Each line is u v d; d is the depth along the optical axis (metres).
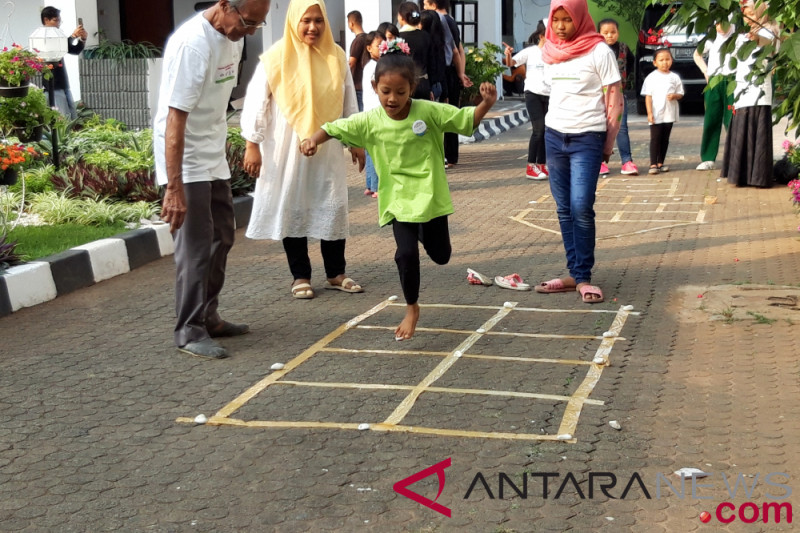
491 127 16.94
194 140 5.32
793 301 6.24
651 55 19.53
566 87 6.48
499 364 5.23
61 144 10.63
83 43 13.05
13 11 14.87
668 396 4.70
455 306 6.41
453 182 11.58
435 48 11.10
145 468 4.01
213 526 3.52
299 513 3.60
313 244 8.34
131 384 5.01
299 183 6.56
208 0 18.03
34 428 4.44
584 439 4.20
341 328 5.95
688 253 7.70
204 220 5.41
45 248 7.27
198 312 5.49
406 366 5.22
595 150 6.47
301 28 6.40
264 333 5.89
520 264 7.54
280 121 6.51
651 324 5.90
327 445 4.20
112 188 9.12
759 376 4.95
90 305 6.57
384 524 3.52
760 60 5.59
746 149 10.49
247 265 7.66
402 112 5.50
